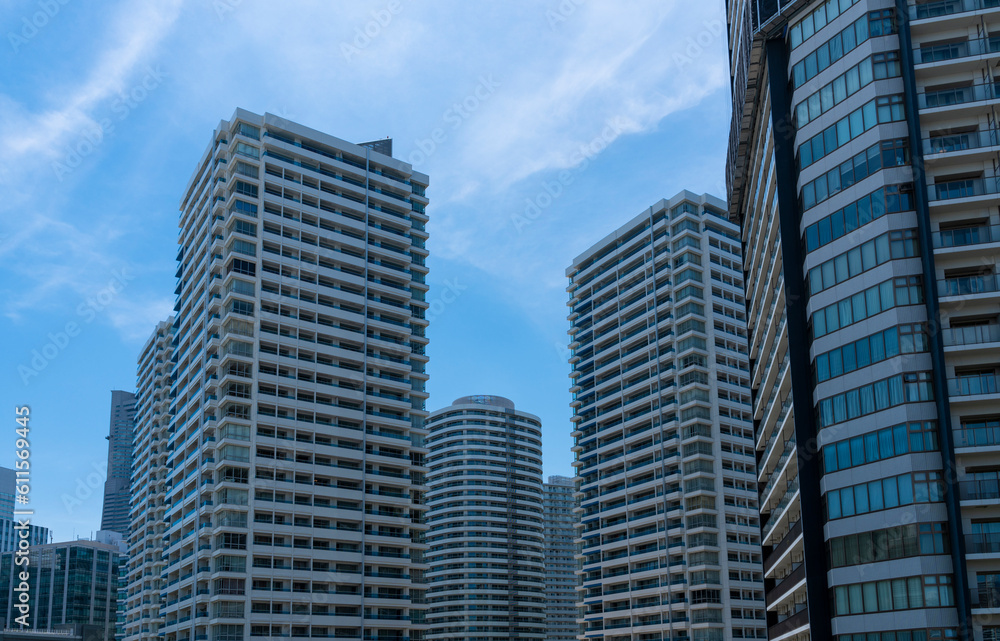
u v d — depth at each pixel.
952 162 58.78
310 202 134.75
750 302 92.69
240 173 129.25
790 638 72.25
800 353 64.50
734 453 138.38
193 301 137.75
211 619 109.94
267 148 132.62
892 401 56.19
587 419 160.62
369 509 126.56
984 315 56.62
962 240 57.25
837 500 58.38
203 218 137.62
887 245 58.41
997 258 56.88
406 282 143.38
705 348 143.62
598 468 153.38
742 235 94.19
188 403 129.88
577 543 155.38
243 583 111.81
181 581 120.19
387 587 124.62
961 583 51.09
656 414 144.12
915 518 53.38
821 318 62.12
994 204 57.41
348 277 135.38
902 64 60.56
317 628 115.75
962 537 52.06
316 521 120.50
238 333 122.44
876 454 56.50
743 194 91.12
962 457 53.94
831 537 58.25
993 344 54.88
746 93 75.75
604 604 144.62
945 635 50.84
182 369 138.75
